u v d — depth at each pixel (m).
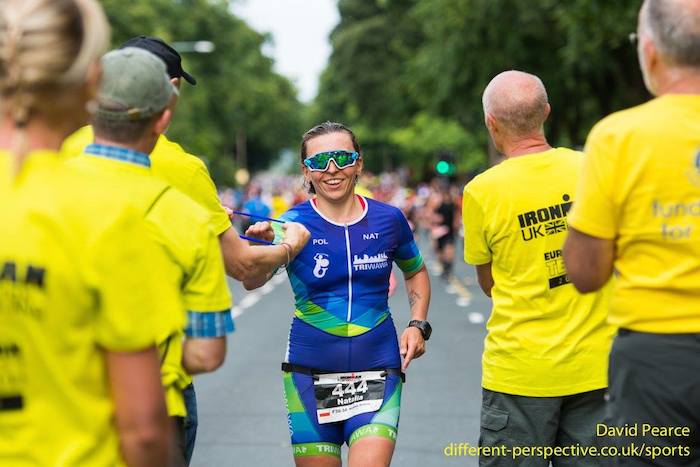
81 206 5.48
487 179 10.07
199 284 7.39
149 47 9.60
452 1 65.50
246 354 29.44
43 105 5.51
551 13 60.12
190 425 8.80
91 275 5.43
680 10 6.94
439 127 120.62
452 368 26.34
